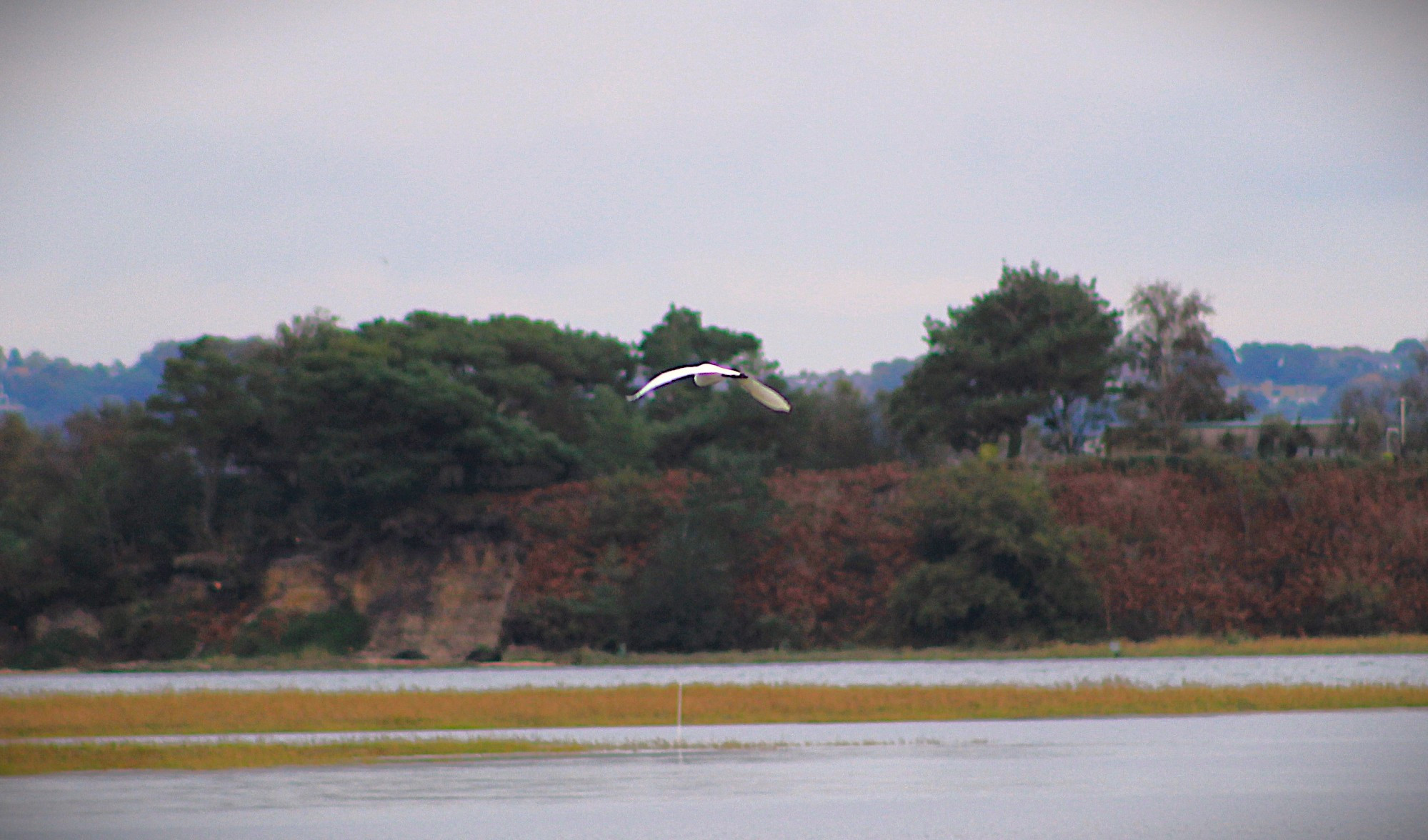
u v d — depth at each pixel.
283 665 84.31
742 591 93.69
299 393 101.44
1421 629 89.44
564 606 90.94
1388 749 33.78
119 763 31.73
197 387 102.75
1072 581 89.50
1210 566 93.56
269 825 23.97
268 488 104.69
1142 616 91.75
